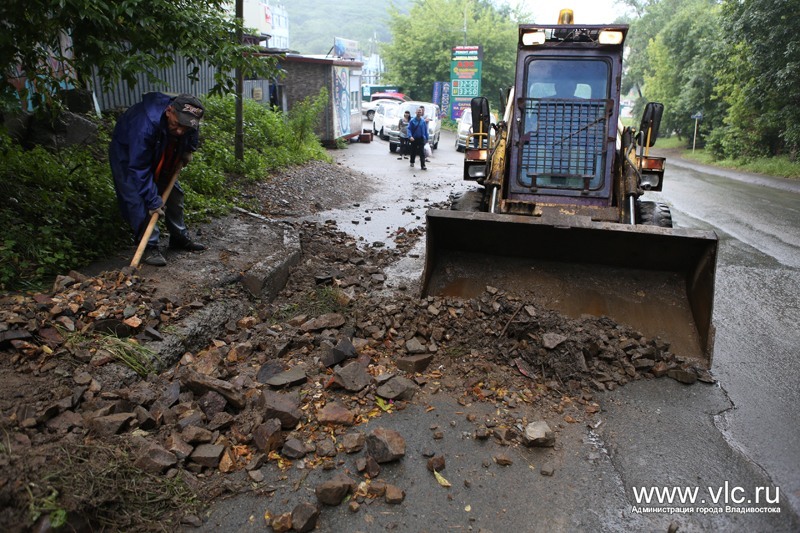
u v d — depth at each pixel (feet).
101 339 13.42
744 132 86.74
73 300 14.48
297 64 68.85
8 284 14.93
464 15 165.27
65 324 13.46
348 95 77.56
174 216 19.45
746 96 79.51
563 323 16.38
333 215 33.91
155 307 15.25
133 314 14.51
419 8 181.68
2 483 9.04
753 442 12.66
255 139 46.01
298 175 41.11
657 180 22.89
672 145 136.67
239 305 17.49
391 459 11.41
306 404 13.32
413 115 85.71
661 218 22.40
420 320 16.69
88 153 25.99
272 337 16.17
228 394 12.67
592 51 22.11
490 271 18.57
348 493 10.64
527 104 22.26
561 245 17.90
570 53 22.18
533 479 11.30
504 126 24.54
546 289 17.99
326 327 16.75
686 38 128.57
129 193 17.16
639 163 22.18
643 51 179.01
